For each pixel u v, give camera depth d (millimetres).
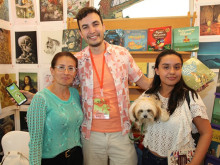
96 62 1493
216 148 1581
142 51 2158
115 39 2170
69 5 2402
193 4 2164
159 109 1180
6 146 1689
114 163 1476
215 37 2088
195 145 1252
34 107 1160
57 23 2457
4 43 2434
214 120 1613
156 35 2129
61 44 2461
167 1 2271
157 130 1214
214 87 2146
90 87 1455
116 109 1446
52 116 1185
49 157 1211
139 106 1230
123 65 1498
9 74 2523
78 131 1390
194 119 1153
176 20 2174
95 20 1382
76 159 1324
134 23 2273
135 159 1551
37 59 2566
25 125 2650
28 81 2621
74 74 1307
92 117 1442
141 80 1698
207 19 2104
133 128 1565
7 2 2484
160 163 1203
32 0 2484
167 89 1276
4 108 2414
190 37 2027
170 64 1175
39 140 1158
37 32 2527
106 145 1437
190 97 1148
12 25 2568
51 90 1284
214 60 2111
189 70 1753
